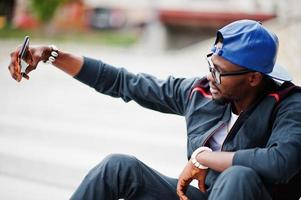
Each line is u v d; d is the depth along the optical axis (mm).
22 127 6352
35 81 10164
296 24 10688
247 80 2203
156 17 18328
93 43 19219
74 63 2576
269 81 2299
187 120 2424
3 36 19594
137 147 5590
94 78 2596
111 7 22938
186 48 17016
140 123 6688
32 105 7801
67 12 22625
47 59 2545
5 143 5582
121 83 2611
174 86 2535
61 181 4406
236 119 2299
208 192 2350
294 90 2232
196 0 17562
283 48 10328
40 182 4355
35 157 5070
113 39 20562
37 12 21422
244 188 1961
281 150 2064
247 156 2082
